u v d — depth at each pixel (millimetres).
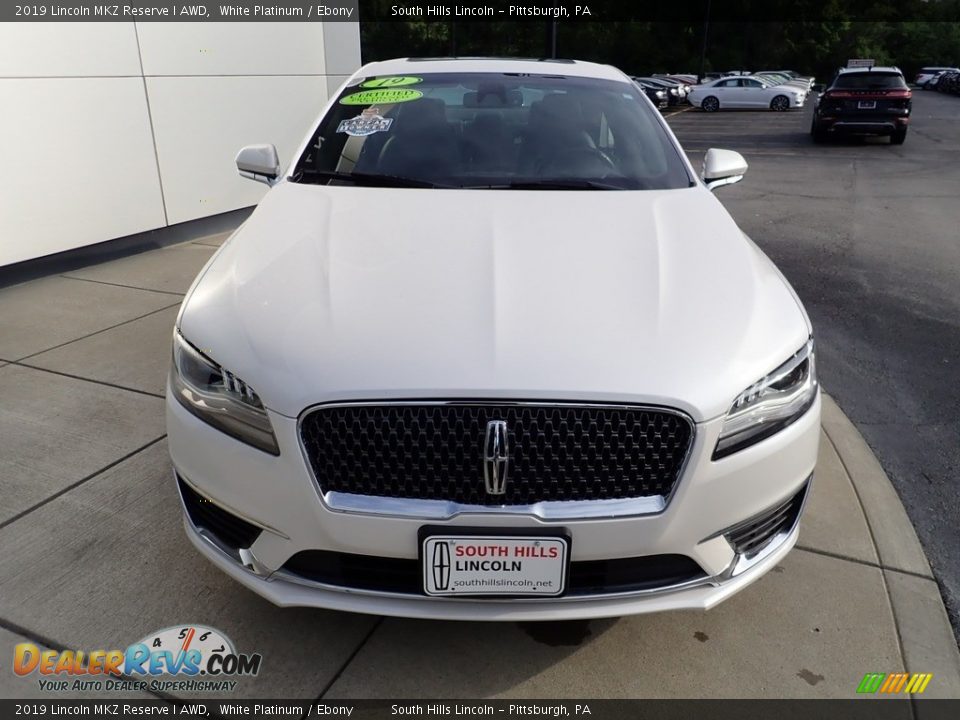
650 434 1792
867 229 7730
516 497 1793
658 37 57562
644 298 2057
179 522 2750
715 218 2656
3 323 4688
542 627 2295
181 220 6812
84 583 2439
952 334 4758
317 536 1829
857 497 2967
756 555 2045
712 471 1821
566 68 3695
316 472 1814
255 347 1900
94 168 5910
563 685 2094
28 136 5387
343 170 3025
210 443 1925
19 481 2994
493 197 2734
